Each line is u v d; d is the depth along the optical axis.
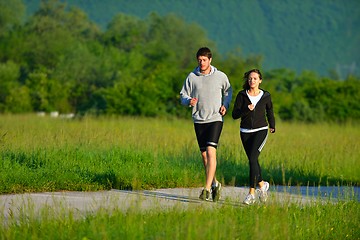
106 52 163.75
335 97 109.62
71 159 31.23
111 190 27.30
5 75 142.25
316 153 39.69
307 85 122.06
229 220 18.30
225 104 25.30
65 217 19.33
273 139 50.25
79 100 126.31
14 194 25.58
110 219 18.83
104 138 38.91
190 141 41.94
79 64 139.00
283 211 20.42
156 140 41.97
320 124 86.06
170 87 92.50
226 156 35.34
